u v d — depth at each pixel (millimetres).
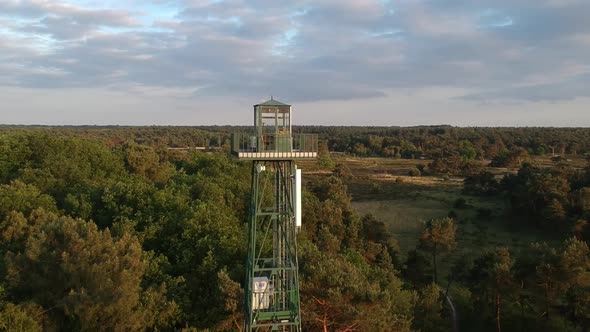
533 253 40062
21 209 36875
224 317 27484
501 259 40500
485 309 40469
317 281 26984
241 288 27438
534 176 78625
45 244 28031
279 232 23844
